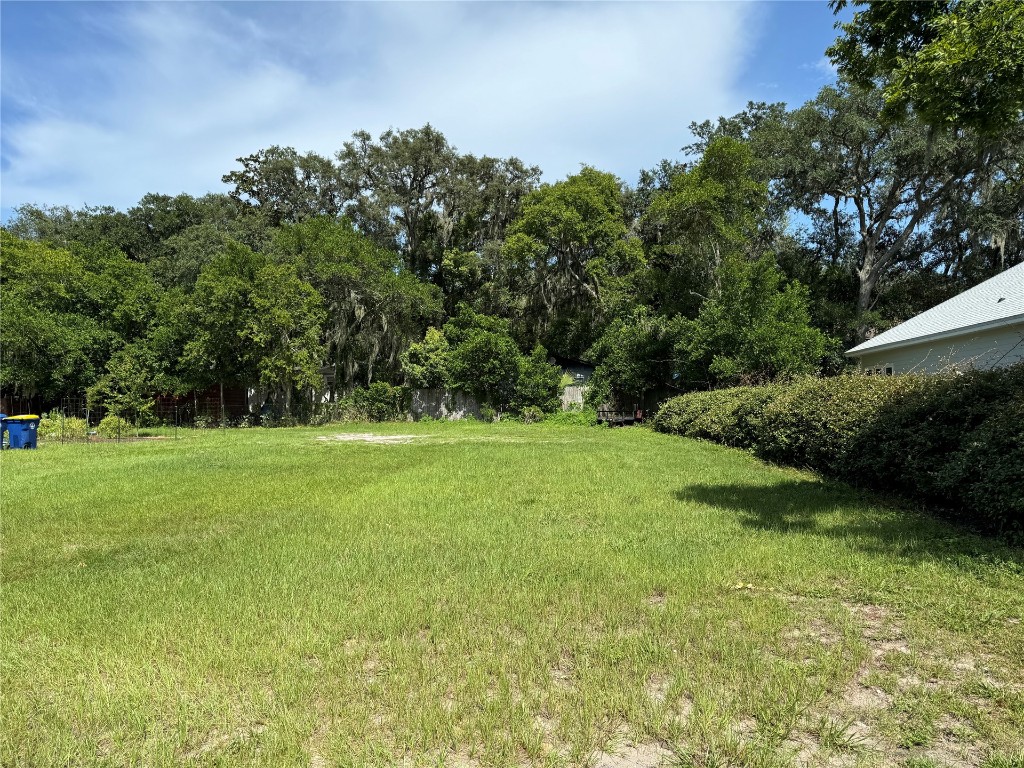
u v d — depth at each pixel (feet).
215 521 21.09
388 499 24.62
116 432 65.67
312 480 29.84
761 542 16.80
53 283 79.10
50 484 29.78
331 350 93.71
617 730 8.13
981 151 42.96
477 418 88.69
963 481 18.62
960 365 37.06
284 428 78.28
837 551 15.71
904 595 12.48
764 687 8.98
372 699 8.89
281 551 16.89
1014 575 13.44
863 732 7.99
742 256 71.26
